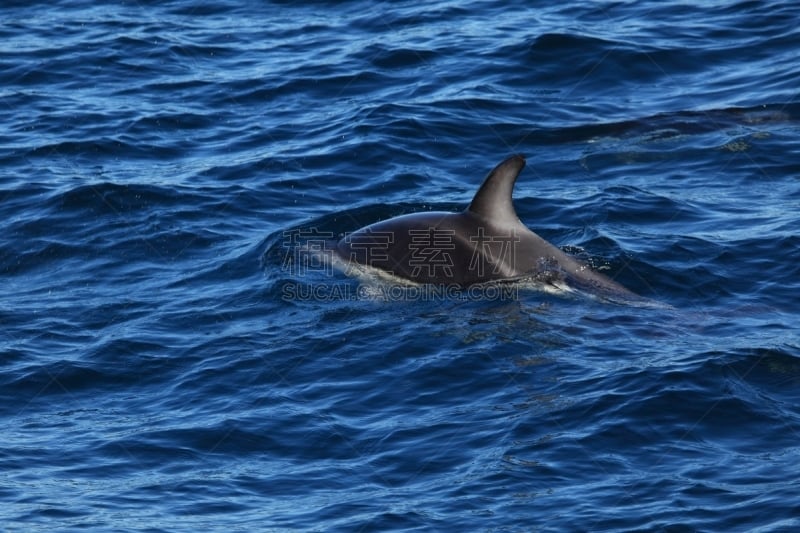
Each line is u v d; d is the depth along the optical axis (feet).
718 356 168.96
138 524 138.62
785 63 295.07
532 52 303.48
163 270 209.36
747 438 151.43
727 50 304.30
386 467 149.69
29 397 170.30
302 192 238.48
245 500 144.15
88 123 275.39
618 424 154.40
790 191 234.17
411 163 250.16
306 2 354.13
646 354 171.73
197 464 152.46
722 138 258.57
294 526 137.69
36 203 234.58
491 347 175.42
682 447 149.69
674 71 294.87
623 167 248.32
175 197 235.61
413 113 272.92
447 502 141.08
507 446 151.64
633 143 258.16
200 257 213.05
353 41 321.73
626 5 336.49
